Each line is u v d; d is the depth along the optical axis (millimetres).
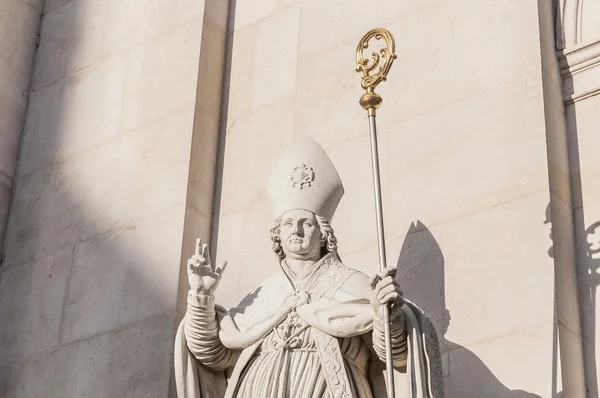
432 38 11797
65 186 13445
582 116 11172
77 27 14445
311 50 12562
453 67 11539
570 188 10914
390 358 9094
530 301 10195
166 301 12000
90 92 13867
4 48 14344
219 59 13422
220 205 12609
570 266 10484
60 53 14430
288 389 9328
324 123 12109
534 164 10688
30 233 13469
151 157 12891
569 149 11094
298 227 9953
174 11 13695
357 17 12414
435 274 10766
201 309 9781
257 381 9414
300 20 12812
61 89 14156
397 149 11508
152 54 13570
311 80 12406
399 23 12086
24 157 14023
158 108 13172
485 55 11406
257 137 12773
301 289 9766
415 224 11078
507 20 11430
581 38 11438
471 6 11703
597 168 10891
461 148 11141
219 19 13609
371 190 11492
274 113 12812
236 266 12172
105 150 13320
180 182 12539
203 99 13039
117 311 12312
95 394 12039
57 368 12477
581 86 11281
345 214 11539
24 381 12656
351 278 9766
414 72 11742
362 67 10320
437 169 11195
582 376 10109
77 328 12523
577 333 10250
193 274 9867
